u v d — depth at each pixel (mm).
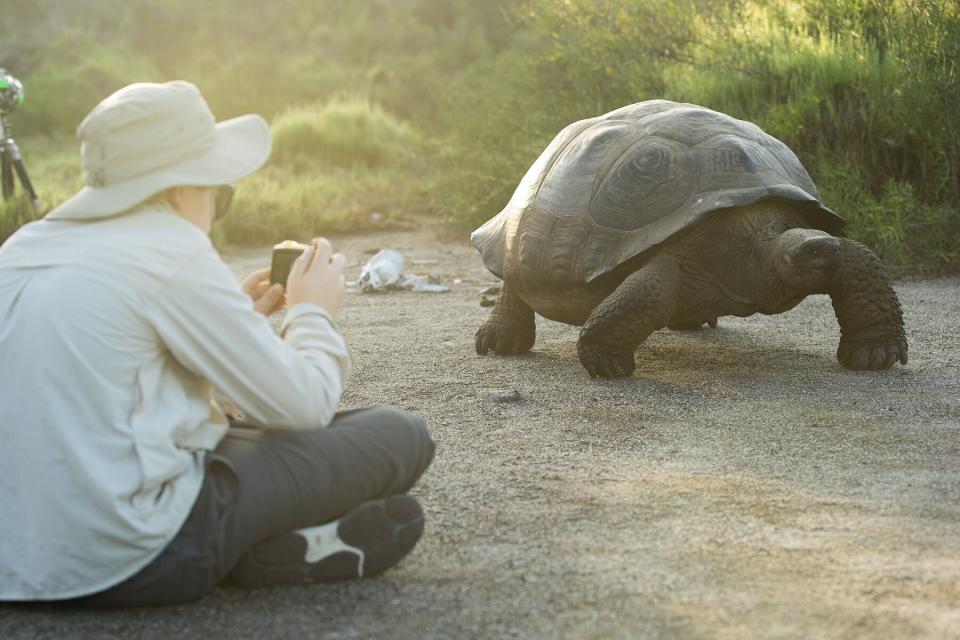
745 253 4078
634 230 4094
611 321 4074
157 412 1991
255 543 2141
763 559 2365
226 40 27641
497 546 2494
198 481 2021
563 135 4723
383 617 2094
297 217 10000
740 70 8445
